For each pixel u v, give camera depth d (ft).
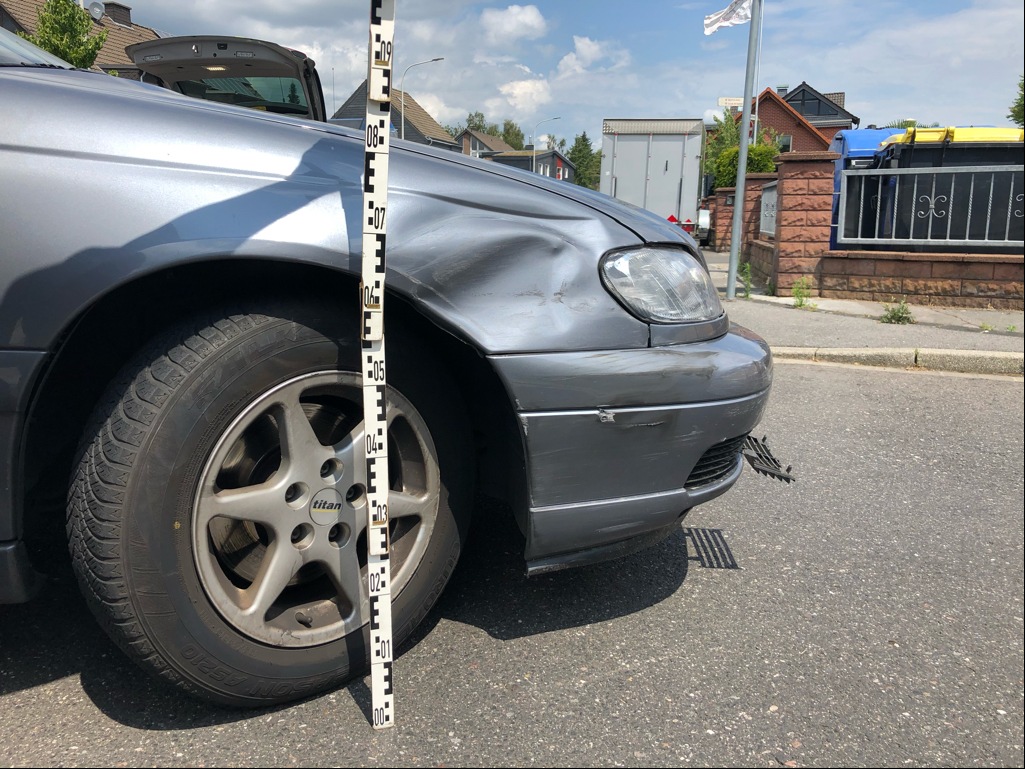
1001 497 12.02
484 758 5.91
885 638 7.96
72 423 6.65
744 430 7.43
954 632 8.13
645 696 6.79
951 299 28.60
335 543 6.31
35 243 5.21
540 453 6.52
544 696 6.71
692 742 6.23
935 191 28.86
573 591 8.63
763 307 28.81
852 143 36.40
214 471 5.67
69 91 5.64
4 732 5.97
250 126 6.02
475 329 6.18
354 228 5.87
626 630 7.86
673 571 9.28
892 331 24.13
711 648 7.63
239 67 15.35
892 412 16.79
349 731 6.14
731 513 11.19
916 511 11.41
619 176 68.13
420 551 6.89
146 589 5.46
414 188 6.20
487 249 6.26
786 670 7.31
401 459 6.83
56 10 55.72
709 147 131.85
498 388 7.00
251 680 5.99
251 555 6.48
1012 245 28.27
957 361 21.01
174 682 5.76
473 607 8.18
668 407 6.83
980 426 15.84
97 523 5.37
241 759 5.77
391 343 6.49
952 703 6.93
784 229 30.45
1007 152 29.76
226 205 5.56
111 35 106.32
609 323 6.61
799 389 18.65
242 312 5.77
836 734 6.43
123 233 5.32
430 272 6.06
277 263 5.98
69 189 5.29
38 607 7.74
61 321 5.27
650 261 6.95
